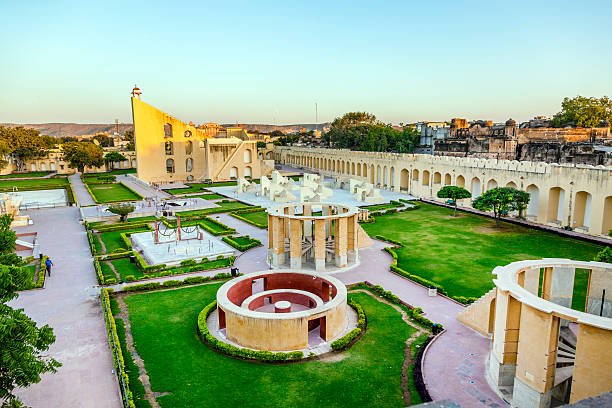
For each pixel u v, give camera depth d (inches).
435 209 2050.9
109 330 808.3
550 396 576.4
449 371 694.5
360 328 828.6
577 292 1001.5
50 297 1016.2
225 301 820.0
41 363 482.0
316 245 1159.6
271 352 738.8
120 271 1205.1
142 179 3164.4
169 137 3240.7
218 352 761.6
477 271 1155.9
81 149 3627.0
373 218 1811.0
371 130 3769.7
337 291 864.9
